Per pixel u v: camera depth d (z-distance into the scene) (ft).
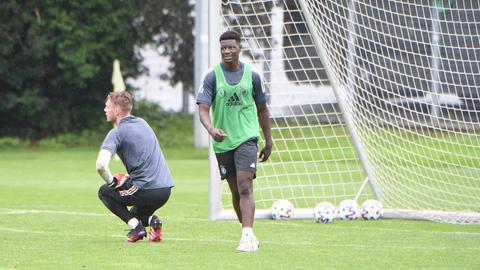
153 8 336.90
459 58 129.49
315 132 160.97
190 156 273.33
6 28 304.30
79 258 79.00
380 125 129.49
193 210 128.98
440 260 79.20
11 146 309.42
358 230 104.37
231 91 84.74
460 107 128.16
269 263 76.54
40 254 81.51
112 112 88.74
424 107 136.77
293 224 110.83
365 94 126.52
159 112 342.64
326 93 135.54
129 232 91.04
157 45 346.74
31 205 134.41
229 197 146.82
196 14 272.51
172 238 95.09
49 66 312.91
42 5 306.14
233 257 80.07
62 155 275.59
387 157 131.54
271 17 146.00
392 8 124.57
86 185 175.01
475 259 80.07
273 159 195.31
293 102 159.53
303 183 177.06
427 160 139.33
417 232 102.63
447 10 127.65
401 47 132.26
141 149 87.51
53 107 319.68
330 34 121.49
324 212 111.96
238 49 85.15
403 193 128.88
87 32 310.45
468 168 135.54
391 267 74.95
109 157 85.87
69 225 106.93
